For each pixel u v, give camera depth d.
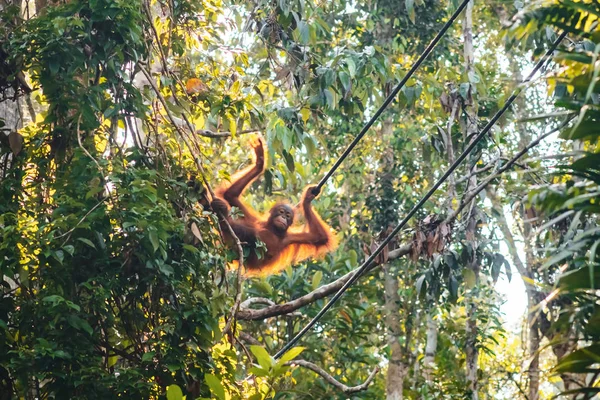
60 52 8.18
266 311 12.01
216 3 11.03
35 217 8.12
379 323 18.80
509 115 12.83
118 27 8.38
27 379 7.52
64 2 8.84
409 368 18.27
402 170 18.97
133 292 8.18
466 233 12.05
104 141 9.35
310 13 12.88
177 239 8.55
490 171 13.73
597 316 3.92
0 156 8.49
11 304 7.75
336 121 18.53
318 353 15.66
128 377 7.64
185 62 10.79
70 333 7.70
